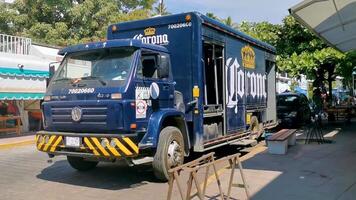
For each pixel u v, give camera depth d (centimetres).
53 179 852
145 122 773
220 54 1036
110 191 750
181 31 918
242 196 675
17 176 888
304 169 884
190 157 1068
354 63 1838
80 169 912
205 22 927
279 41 1892
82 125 760
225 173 855
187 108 910
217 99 1012
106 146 723
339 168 893
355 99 3114
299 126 1883
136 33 980
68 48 838
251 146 1264
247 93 1214
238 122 1134
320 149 1178
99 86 752
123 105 723
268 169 888
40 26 2816
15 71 1488
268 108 1502
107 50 797
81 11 2930
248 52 1233
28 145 1452
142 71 781
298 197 666
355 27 1013
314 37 1769
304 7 854
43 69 1608
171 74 872
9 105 1702
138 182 817
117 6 3150
